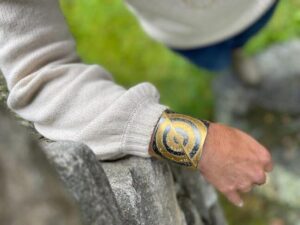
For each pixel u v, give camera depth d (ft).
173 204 2.15
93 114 1.91
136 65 5.19
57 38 2.03
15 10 1.93
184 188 2.46
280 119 5.05
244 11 3.16
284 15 5.41
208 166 1.93
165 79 5.25
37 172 1.09
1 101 2.16
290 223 4.57
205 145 1.91
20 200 1.03
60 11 2.09
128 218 1.83
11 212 1.01
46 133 1.96
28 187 1.05
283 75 5.11
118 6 5.15
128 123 1.91
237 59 4.93
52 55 1.99
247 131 5.09
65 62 2.03
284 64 5.19
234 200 1.97
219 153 1.91
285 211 4.63
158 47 5.24
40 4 1.97
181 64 5.31
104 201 1.53
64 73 1.98
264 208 4.69
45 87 1.97
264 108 5.14
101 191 1.54
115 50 5.12
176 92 5.25
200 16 3.04
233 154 1.91
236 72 5.14
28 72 1.96
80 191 1.46
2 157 1.04
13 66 1.96
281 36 5.41
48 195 1.08
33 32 1.96
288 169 4.77
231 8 3.06
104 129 1.89
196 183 2.60
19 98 1.96
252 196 4.78
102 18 5.13
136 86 1.97
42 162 1.13
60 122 1.93
